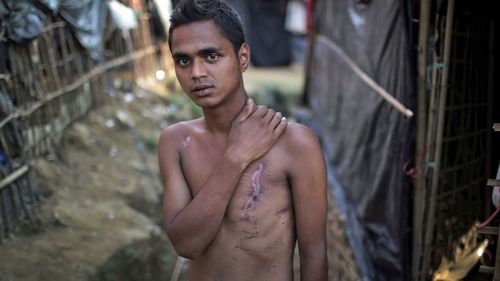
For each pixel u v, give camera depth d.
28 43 3.46
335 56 5.38
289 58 11.16
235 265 1.65
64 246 3.13
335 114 5.32
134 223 3.74
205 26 1.50
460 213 3.23
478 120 3.23
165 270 3.78
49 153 4.02
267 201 1.64
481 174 3.30
